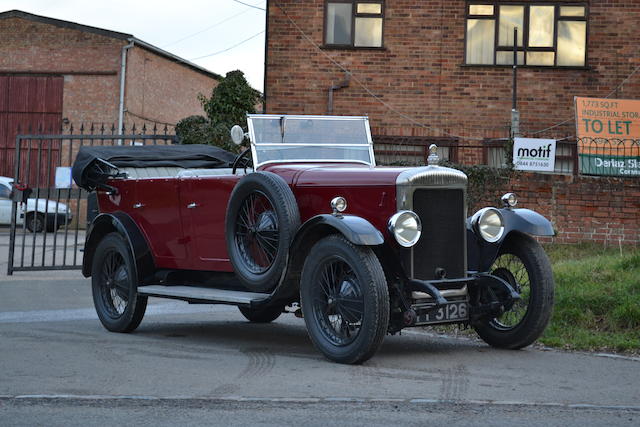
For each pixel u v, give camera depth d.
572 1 17.58
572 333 7.29
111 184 8.46
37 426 4.27
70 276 12.81
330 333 6.25
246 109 17.30
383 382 5.41
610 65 17.53
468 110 17.59
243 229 6.88
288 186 6.55
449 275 6.48
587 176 14.32
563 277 8.88
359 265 5.90
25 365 5.96
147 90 30.62
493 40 17.72
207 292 7.14
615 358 6.45
